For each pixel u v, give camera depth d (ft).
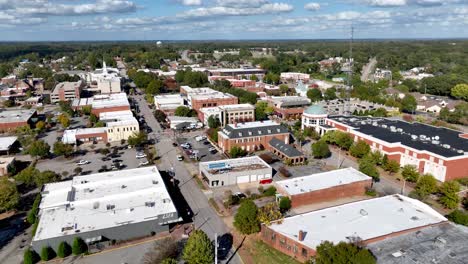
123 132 501.15
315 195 304.91
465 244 216.33
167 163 408.46
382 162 388.98
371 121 506.07
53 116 638.12
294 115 625.00
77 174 373.40
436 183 328.08
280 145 428.97
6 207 284.20
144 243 247.29
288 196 297.94
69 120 575.79
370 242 220.43
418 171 371.15
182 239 252.01
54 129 560.20
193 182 353.92
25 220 280.10
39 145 417.69
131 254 234.58
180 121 562.66
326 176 334.85
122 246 243.60
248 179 353.31
